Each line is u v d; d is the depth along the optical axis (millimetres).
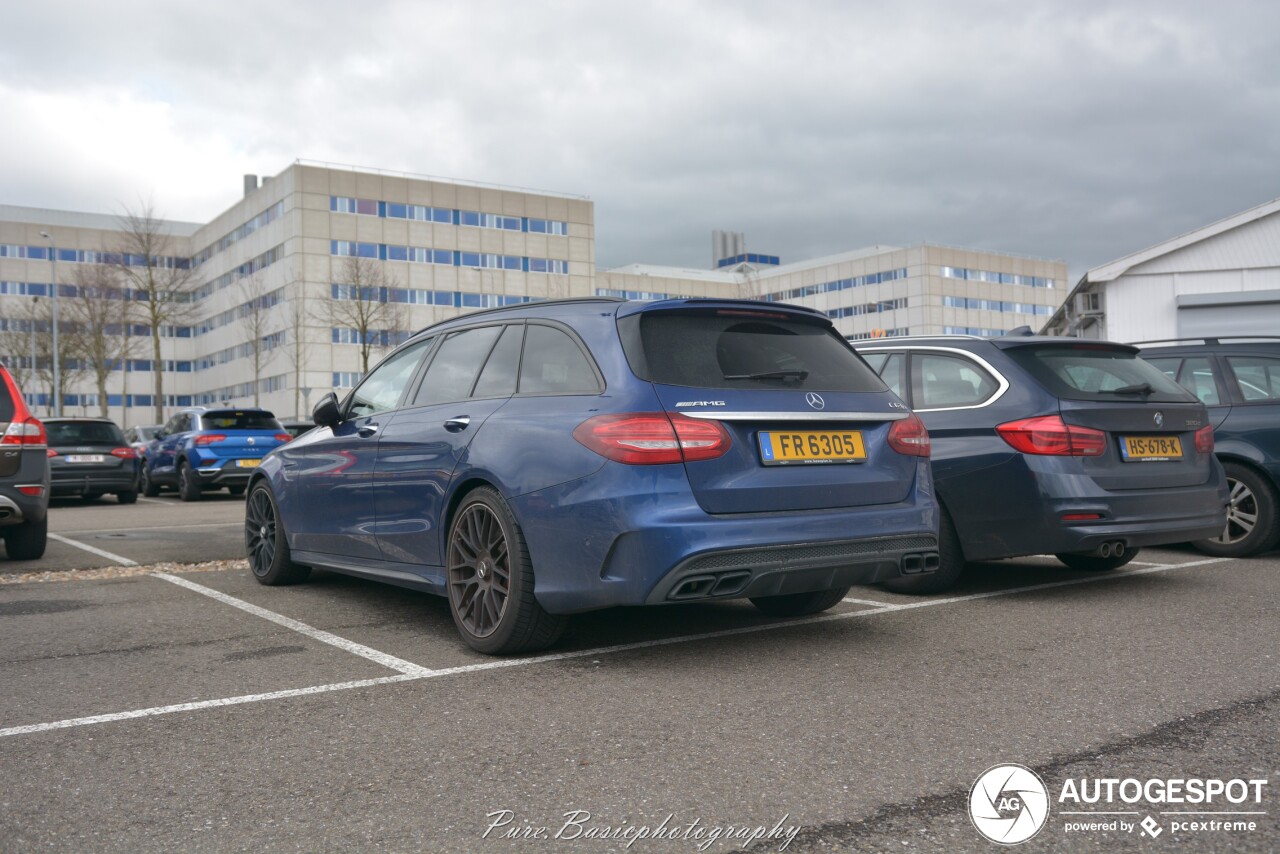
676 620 4848
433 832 2324
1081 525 5121
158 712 3354
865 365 4449
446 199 61000
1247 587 5562
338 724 3188
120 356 61312
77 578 6570
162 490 20281
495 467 4074
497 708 3344
